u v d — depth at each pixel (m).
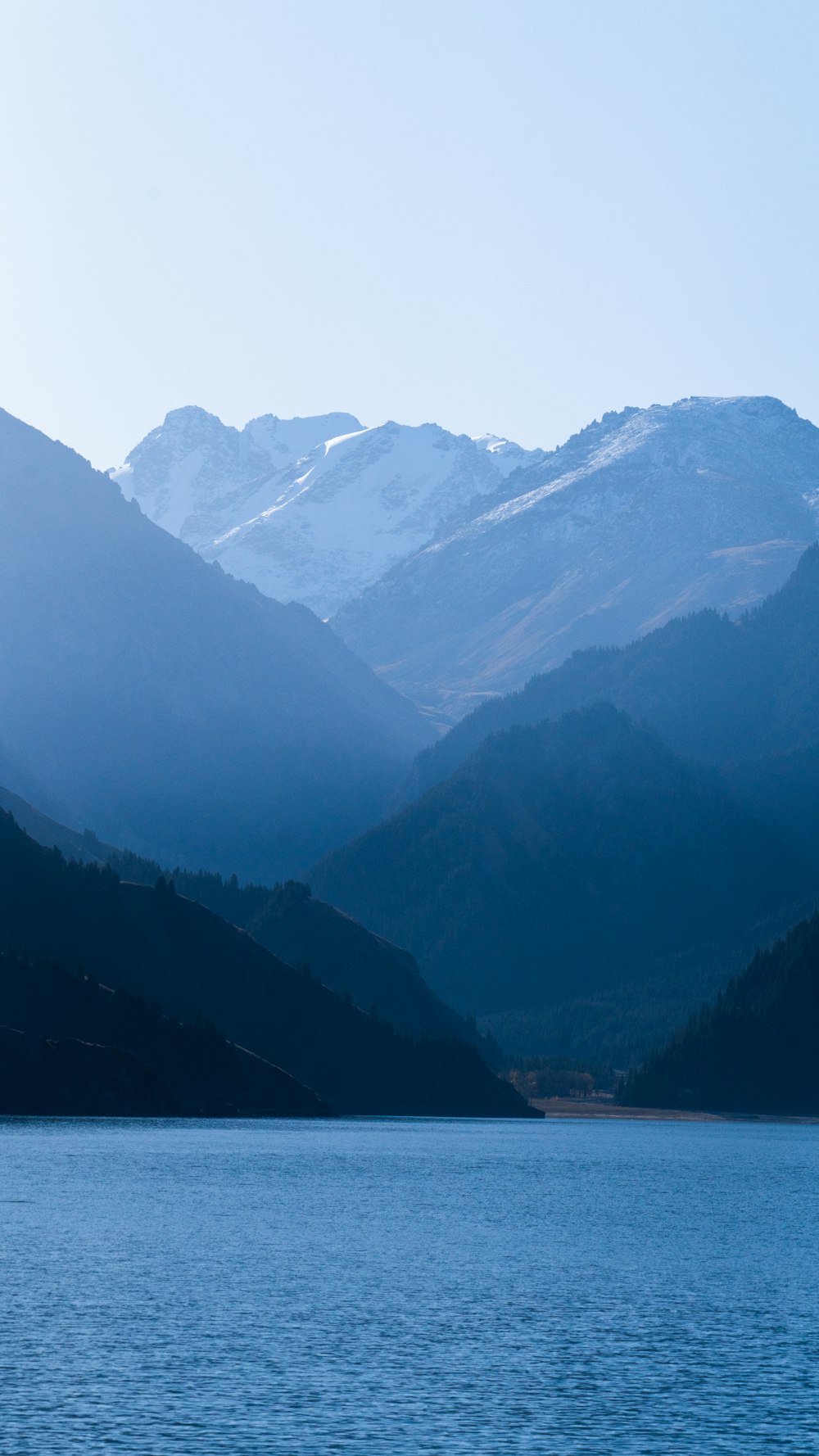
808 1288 146.00
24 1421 92.88
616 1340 119.69
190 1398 99.06
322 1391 101.69
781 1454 89.75
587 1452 89.62
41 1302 127.75
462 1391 102.88
